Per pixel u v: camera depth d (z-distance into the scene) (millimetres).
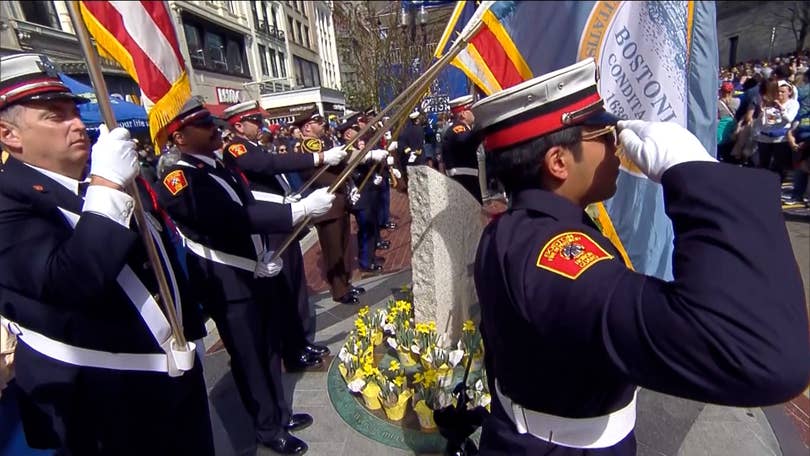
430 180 2629
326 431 2393
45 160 1330
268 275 2246
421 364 2623
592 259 827
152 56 1268
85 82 8656
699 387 692
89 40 1106
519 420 1101
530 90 972
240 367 2232
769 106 6148
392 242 6309
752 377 650
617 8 1254
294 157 3197
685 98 1383
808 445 2102
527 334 945
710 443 2104
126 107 6703
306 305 3129
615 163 1024
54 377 1423
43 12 8445
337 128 6398
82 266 1174
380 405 2512
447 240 2797
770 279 679
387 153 4559
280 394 2387
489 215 3201
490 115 1034
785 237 726
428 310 2824
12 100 1243
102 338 1450
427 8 7008
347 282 4023
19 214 1283
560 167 987
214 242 2156
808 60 10109
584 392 979
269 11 19875
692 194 765
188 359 1484
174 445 1669
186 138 2133
